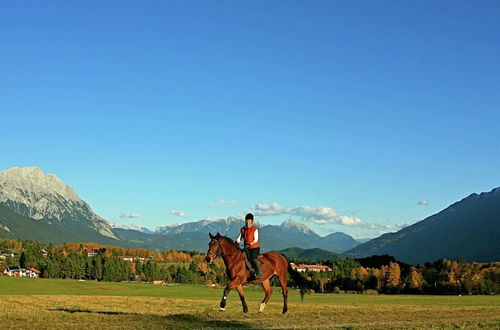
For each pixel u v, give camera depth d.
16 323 21.02
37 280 140.12
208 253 24.23
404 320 24.81
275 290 109.19
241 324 21.58
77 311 29.03
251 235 24.53
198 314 24.25
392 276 146.25
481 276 138.38
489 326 22.84
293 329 20.70
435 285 139.12
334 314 26.38
